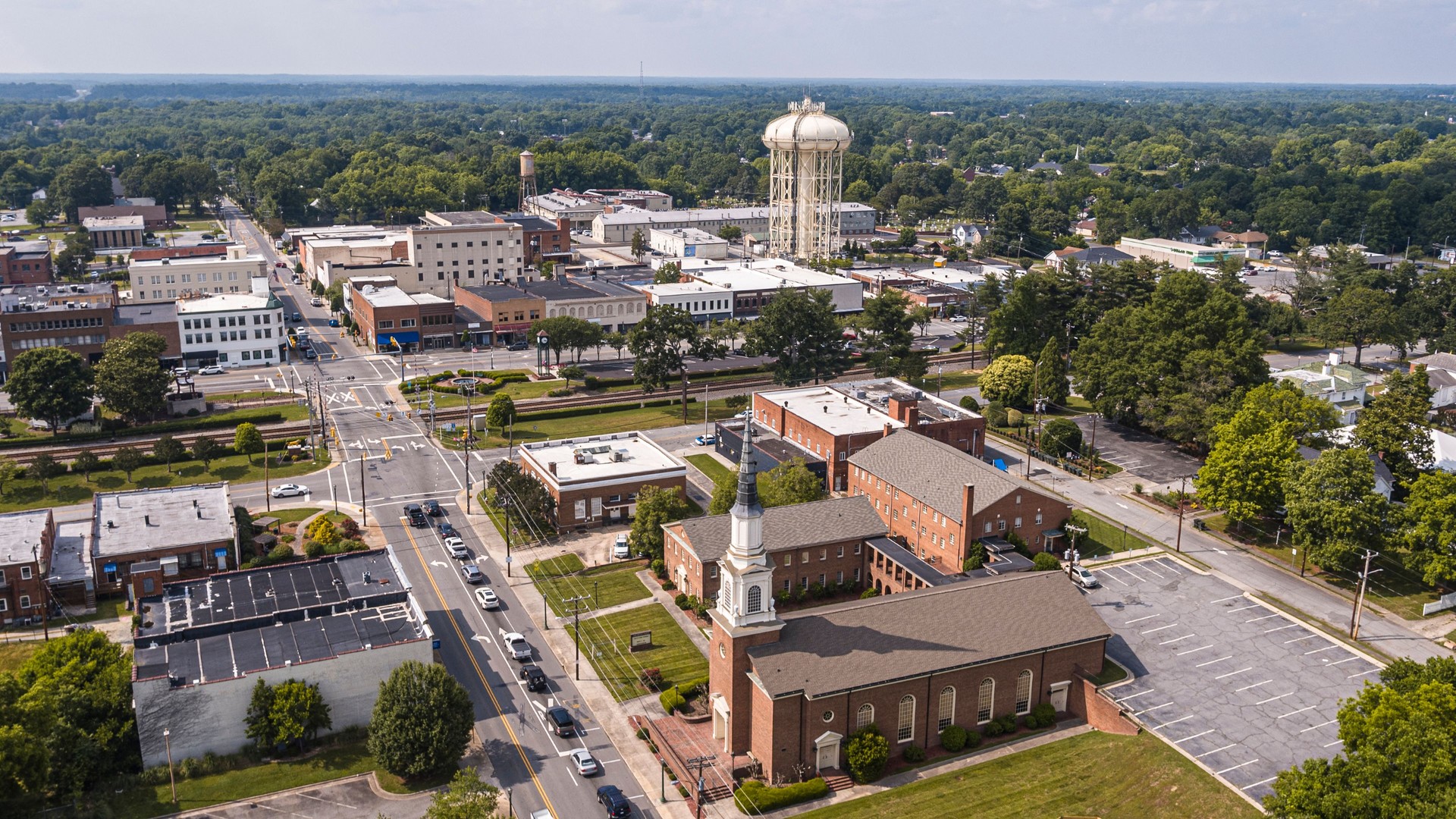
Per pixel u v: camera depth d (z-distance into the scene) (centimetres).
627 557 12988
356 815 8338
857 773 8731
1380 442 14000
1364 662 10456
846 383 19312
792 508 12169
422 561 12794
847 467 14962
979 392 19925
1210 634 10975
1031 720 9556
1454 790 6669
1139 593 11862
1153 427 16312
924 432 15175
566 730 9412
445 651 10775
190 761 8912
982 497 12219
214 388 19750
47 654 9244
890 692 8994
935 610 9612
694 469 15912
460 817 7456
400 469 15850
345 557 11600
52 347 18288
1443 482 11638
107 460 15662
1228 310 16775
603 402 19212
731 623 8938
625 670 10475
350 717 9525
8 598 11188
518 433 17475
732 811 8444
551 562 12862
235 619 10144
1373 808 6906
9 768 7381
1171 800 8444
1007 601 9862
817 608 9650
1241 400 15562
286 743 9094
